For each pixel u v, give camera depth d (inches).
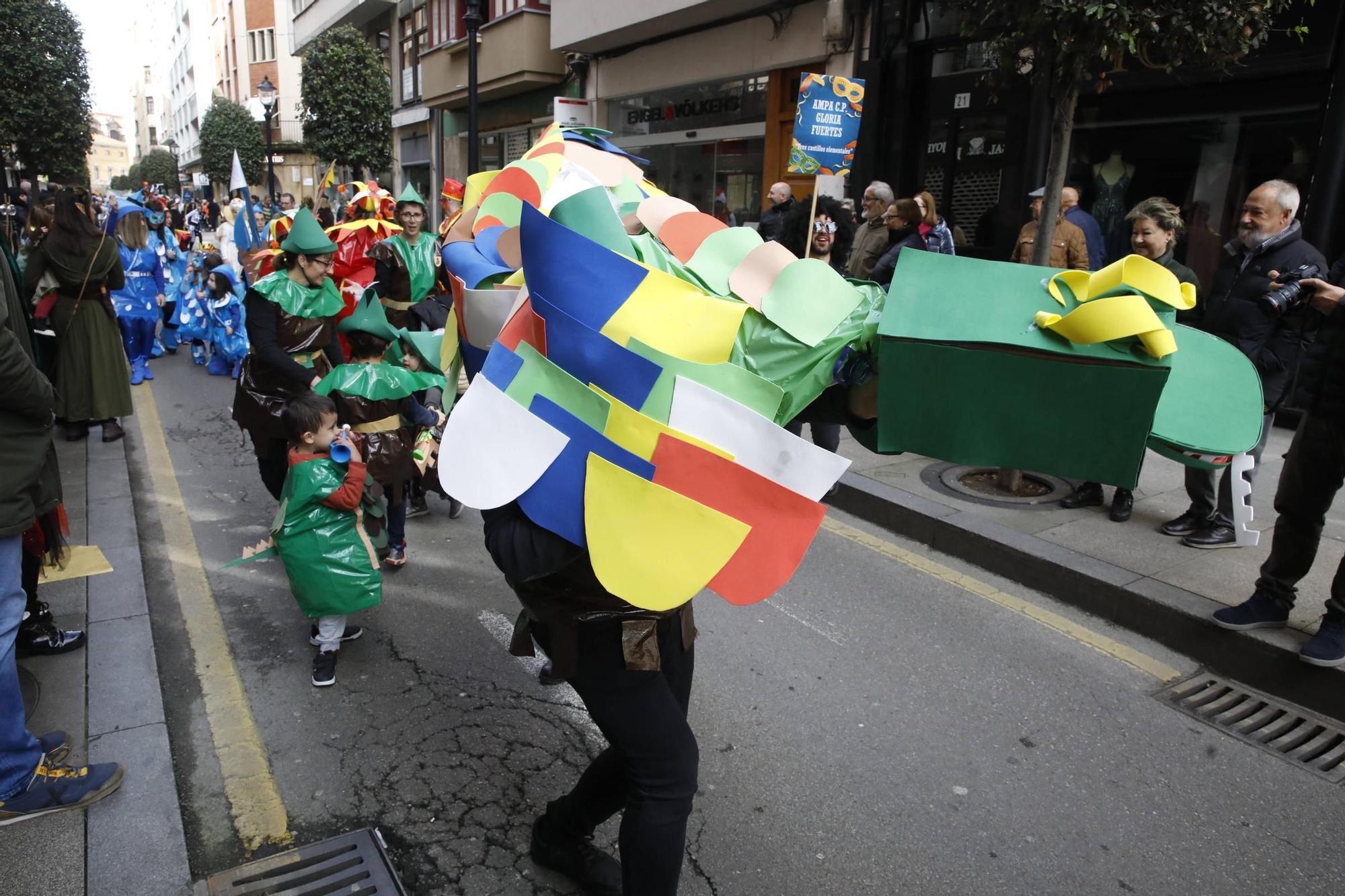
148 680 125.0
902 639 153.4
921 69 386.3
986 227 369.7
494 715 126.9
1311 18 257.8
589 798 89.0
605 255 62.7
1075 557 173.3
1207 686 139.9
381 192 354.0
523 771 113.7
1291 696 135.1
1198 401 66.9
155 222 423.2
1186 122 297.3
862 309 68.2
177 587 168.1
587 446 60.6
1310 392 133.5
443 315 217.0
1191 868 99.8
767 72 463.2
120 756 108.4
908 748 121.1
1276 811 110.1
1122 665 145.7
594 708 72.3
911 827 105.3
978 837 103.9
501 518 64.4
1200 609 149.6
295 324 170.7
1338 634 131.9
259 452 173.5
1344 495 216.8
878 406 66.2
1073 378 60.3
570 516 60.3
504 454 62.1
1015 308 63.7
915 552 195.2
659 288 63.8
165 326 438.9
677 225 76.8
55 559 126.6
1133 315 57.7
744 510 60.5
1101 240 263.9
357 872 95.0
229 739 119.1
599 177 89.7
